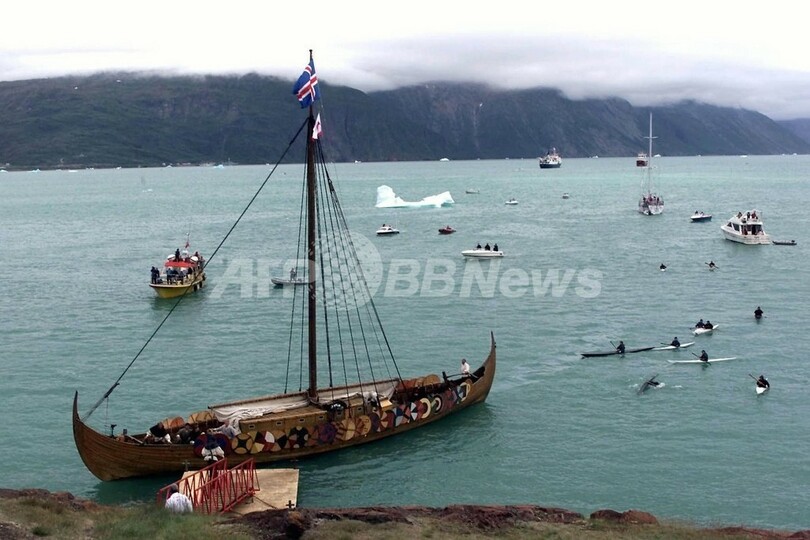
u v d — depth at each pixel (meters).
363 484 40.88
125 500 38.94
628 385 56.25
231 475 35.12
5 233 166.75
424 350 67.12
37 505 30.48
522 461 43.38
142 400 54.22
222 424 43.69
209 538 27.83
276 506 34.44
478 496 39.25
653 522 32.28
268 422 42.91
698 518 36.09
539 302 85.88
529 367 61.25
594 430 47.72
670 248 127.38
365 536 28.66
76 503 32.19
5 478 41.34
